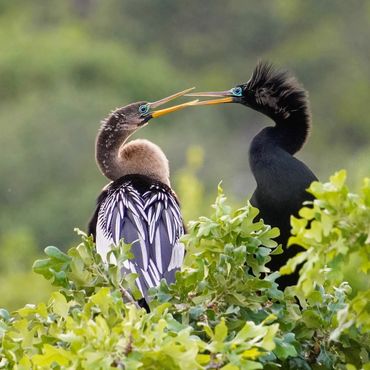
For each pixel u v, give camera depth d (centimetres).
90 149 4119
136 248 1071
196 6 5488
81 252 875
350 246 707
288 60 5147
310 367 873
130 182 1160
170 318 776
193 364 709
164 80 5028
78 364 716
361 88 4975
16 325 831
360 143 4797
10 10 6081
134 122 1325
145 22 5544
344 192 700
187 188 2161
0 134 4131
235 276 860
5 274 2803
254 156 1127
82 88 4803
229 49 5419
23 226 3666
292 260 714
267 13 5419
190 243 890
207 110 4625
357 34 5253
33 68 4894
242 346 729
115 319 755
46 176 3975
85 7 6056
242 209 891
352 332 848
